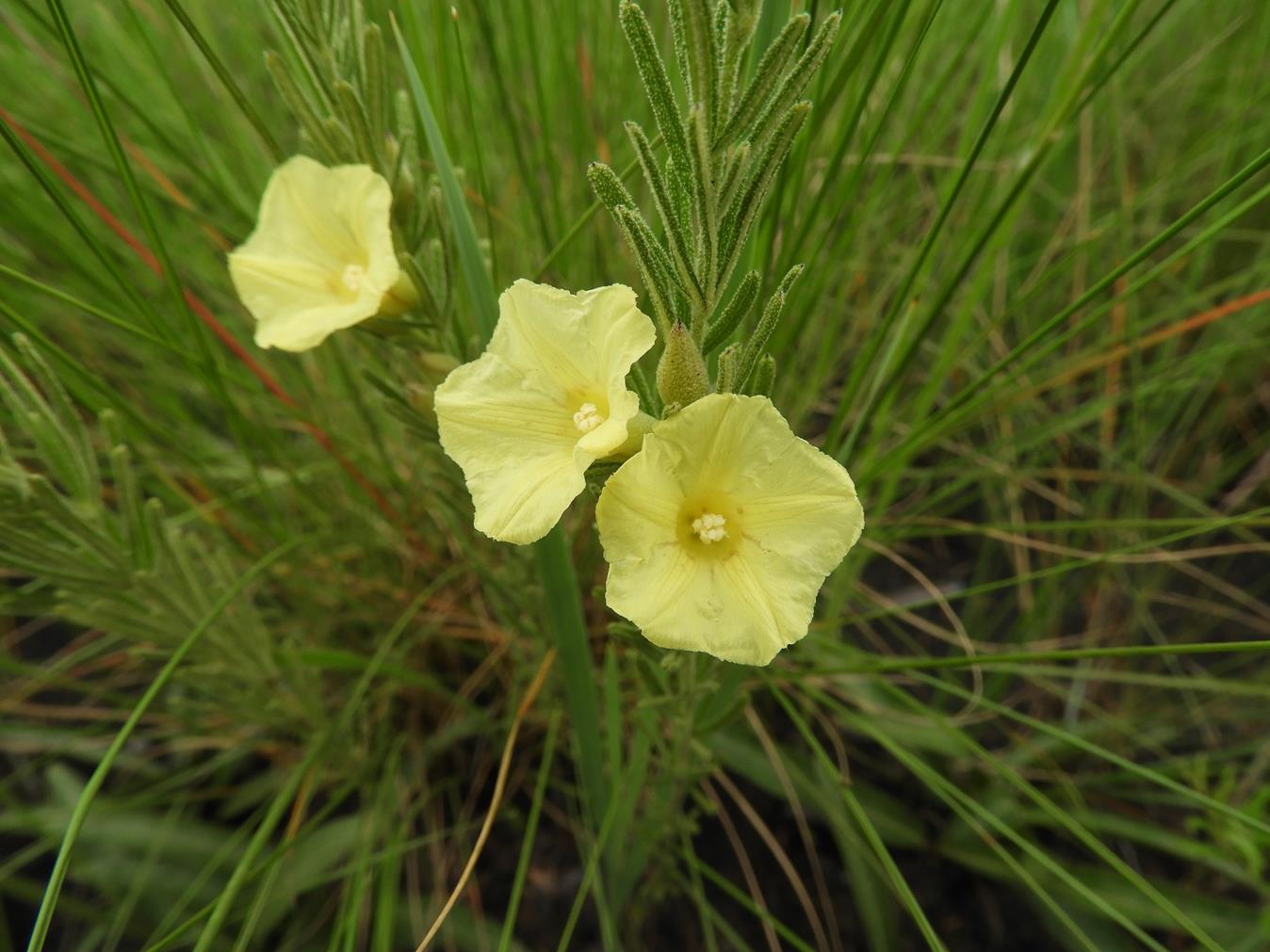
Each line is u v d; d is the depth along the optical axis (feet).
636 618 0.31
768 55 0.29
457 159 0.58
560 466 0.34
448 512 0.57
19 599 0.68
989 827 0.68
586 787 0.57
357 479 0.68
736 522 0.34
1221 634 0.81
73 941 0.72
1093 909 0.65
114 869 0.67
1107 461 0.83
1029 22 0.82
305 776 0.66
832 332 0.68
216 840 0.69
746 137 0.32
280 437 0.77
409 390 0.48
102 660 0.79
